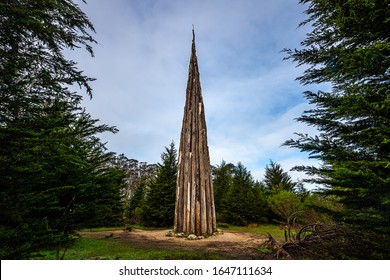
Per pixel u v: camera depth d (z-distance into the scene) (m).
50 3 4.05
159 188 23.70
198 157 17.34
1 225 2.96
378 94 3.53
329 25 4.56
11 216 3.04
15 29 3.83
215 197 27.98
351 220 4.00
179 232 15.52
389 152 3.44
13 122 3.41
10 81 3.29
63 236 4.12
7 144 3.11
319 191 4.28
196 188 16.23
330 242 6.17
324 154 4.16
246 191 25.89
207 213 16.19
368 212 3.82
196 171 16.75
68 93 4.23
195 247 10.43
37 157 3.53
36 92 3.86
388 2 3.33
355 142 3.94
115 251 8.80
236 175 27.25
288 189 29.69
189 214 15.53
